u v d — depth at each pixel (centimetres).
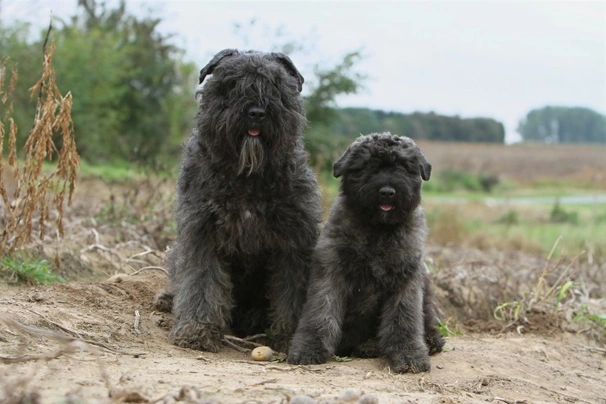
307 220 870
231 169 841
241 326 964
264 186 849
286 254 879
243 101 819
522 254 2086
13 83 1026
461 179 5941
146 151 2888
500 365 909
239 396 600
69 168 1024
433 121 8531
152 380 625
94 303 920
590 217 3469
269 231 864
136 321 872
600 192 6194
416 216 876
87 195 1745
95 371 635
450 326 1152
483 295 1284
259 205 848
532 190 6150
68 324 810
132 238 1352
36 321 775
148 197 1538
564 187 6475
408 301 846
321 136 2706
